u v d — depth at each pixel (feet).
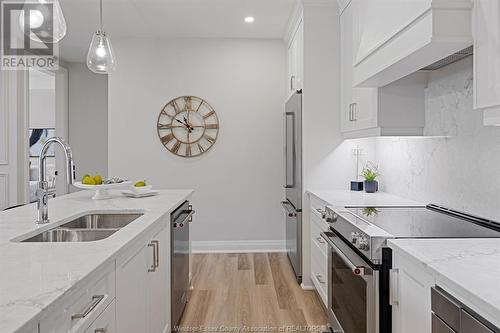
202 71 16.88
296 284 12.73
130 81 16.76
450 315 3.85
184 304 10.69
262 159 17.04
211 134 16.93
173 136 16.85
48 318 3.37
